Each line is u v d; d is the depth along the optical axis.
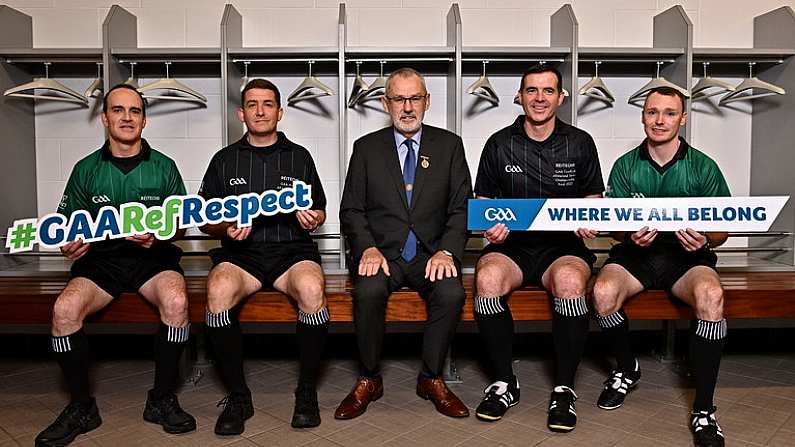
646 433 2.33
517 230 2.63
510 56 3.54
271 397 2.76
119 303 2.59
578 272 2.45
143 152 2.70
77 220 2.45
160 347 2.40
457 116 3.37
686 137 3.41
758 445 2.23
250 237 2.68
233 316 2.45
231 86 3.45
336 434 2.35
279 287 2.61
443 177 2.69
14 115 3.50
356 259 2.62
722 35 3.81
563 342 2.44
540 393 2.80
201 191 2.76
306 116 3.74
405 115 2.65
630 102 3.77
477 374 3.10
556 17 3.65
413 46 3.38
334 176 3.76
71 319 2.31
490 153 2.81
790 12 3.51
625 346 2.64
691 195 2.72
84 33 3.68
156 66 3.62
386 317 2.65
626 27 3.79
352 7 3.71
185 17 3.68
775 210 2.54
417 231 2.65
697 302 2.30
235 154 2.73
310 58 3.48
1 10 3.40
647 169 2.76
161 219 2.51
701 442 2.19
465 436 2.32
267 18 3.70
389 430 2.38
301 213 2.59
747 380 2.96
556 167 2.73
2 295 2.67
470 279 3.14
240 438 2.31
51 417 2.53
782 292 2.71
